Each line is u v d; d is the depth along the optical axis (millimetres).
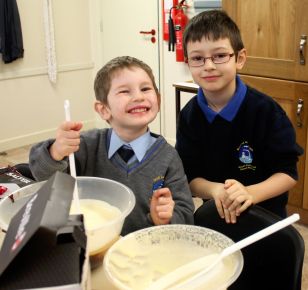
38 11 4047
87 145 1176
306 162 2377
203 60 1243
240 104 1301
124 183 1127
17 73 4023
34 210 546
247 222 1061
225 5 2426
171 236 849
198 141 1370
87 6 4484
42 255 510
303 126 2336
